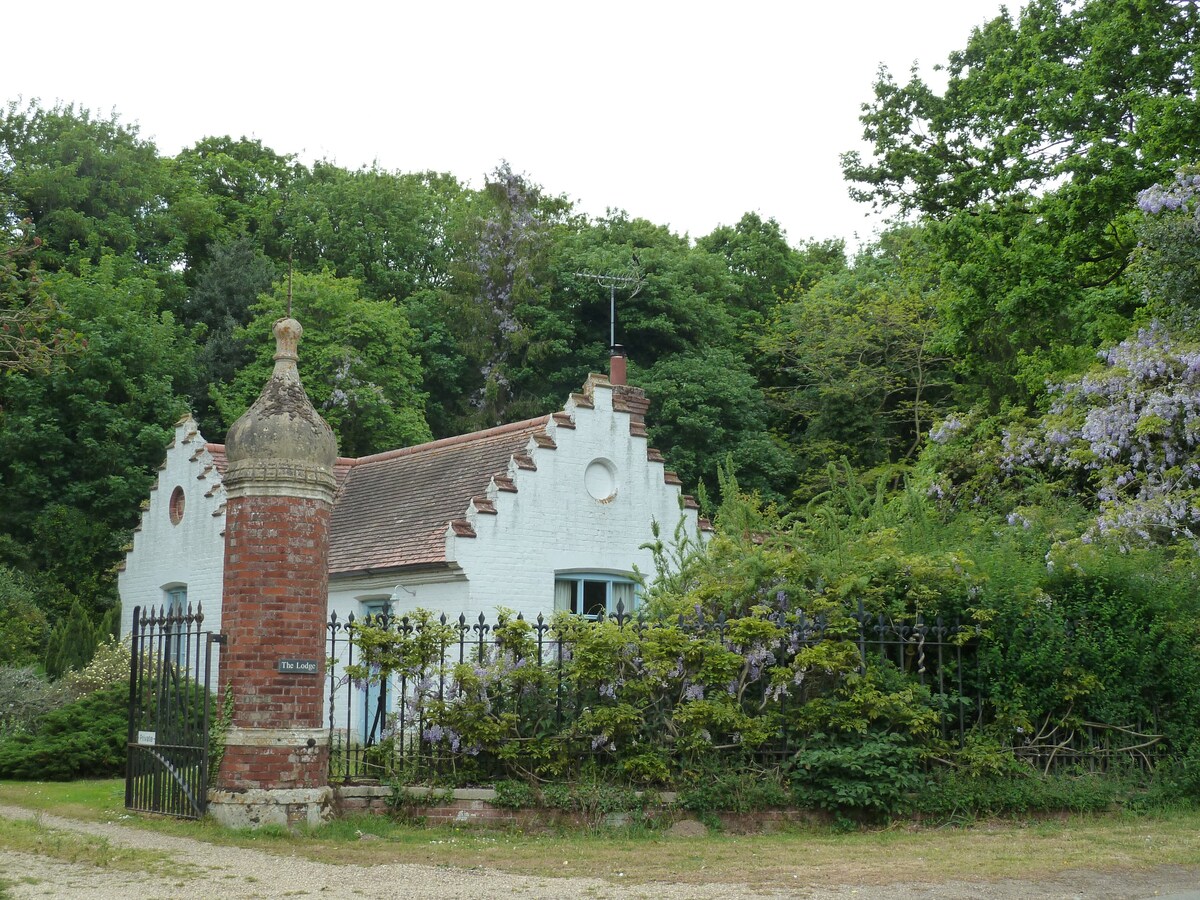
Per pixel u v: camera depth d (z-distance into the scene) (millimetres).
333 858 9688
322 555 11641
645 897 8109
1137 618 13977
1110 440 20219
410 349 42188
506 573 18609
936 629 12961
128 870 8898
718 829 11516
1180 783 13102
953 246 27156
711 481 38062
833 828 11688
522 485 18969
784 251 49750
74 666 22562
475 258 43156
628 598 20219
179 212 41688
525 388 42594
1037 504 22141
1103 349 21719
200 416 37500
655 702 12336
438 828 11391
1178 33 24156
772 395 42375
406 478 22094
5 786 14742
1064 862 9711
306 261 45062
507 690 12375
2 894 7836
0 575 24578
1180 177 20188
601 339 42938
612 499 20078
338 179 46906
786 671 12266
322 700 11484
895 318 38375
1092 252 25250
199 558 22203
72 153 38031
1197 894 8312
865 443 40094
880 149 30328
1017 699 12938
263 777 11000
